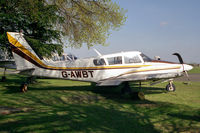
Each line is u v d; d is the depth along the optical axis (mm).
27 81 8492
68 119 3801
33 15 10391
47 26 12297
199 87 10453
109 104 5824
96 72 8164
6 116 3977
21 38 8328
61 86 11133
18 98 6469
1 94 7410
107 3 12914
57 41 13336
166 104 5652
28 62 8438
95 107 5297
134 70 8039
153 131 3197
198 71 28609
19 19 10891
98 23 13141
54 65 8492
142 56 8344
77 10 12703
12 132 2904
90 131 3090
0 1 9828
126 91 7859
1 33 11047
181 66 8273
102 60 8156
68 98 6785
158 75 7270
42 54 12133
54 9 11625
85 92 8516
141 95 6570
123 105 5641
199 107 5180
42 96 6988
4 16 9945
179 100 6410
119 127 3385
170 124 3605
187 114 4387
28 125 3303
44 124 3387
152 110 4891
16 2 10508
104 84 7406
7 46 11516
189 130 3244
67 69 8398
